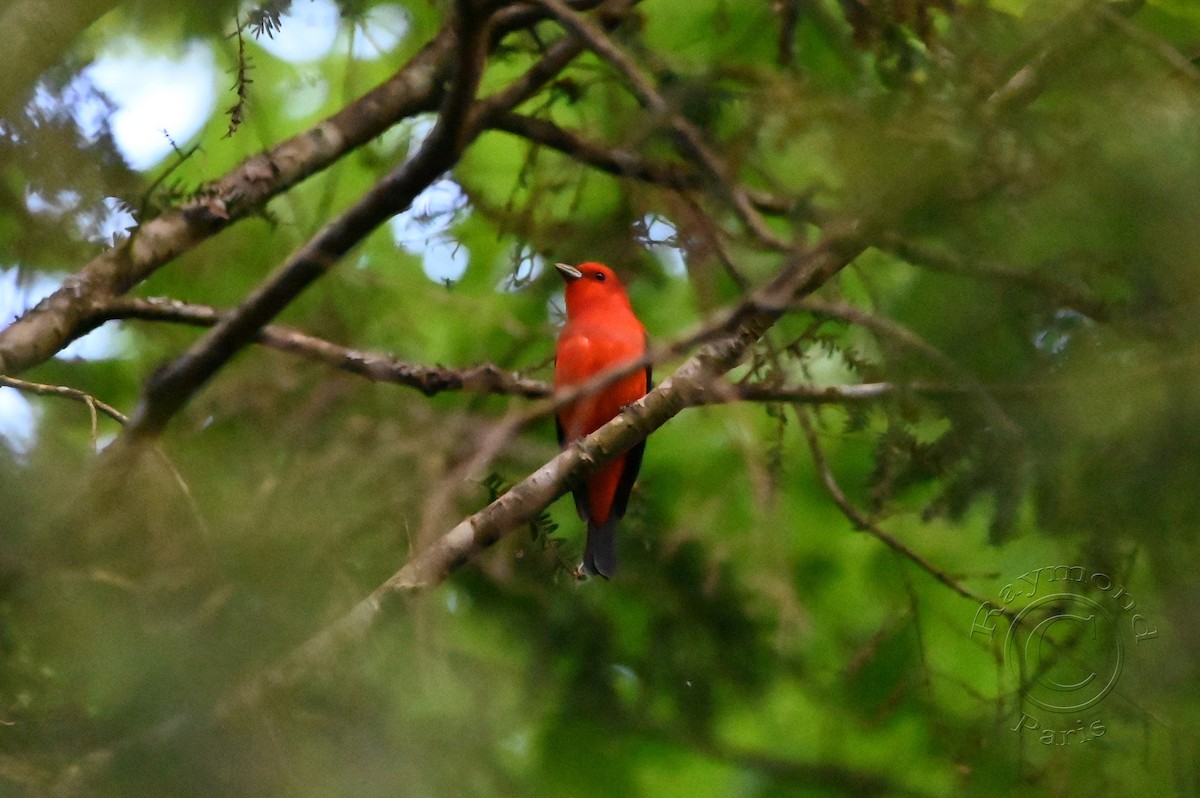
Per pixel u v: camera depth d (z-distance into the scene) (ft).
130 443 28.81
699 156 25.63
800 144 25.31
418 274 43.96
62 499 27.76
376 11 39.75
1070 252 25.11
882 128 23.07
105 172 28.76
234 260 40.60
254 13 26.53
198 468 31.01
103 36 35.27
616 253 35.24
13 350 27.91
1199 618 27.02
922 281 29.01
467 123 27.45
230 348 29.09
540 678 38.06
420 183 28.48
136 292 40.06
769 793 48.73
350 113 32.14
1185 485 25.21
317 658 25.95
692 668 39.40
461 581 38.17
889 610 40.09
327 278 37.22
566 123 41.91
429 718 31.37
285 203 41.29
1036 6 27.27
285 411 32.81
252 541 28.73
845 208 24.27
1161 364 24.98
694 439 45.52
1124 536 26.76
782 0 28.68
